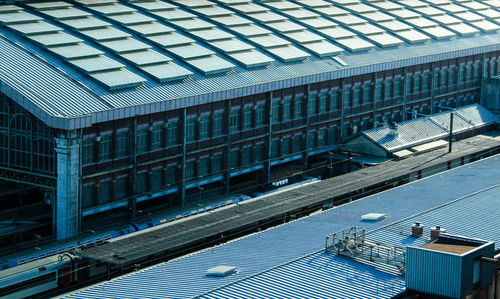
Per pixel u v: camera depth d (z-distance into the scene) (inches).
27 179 4537.4
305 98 5836.6
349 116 6240.2
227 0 6624.0
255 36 6097.4
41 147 4468.5
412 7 7859.3
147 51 5329.7
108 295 2903.5
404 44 6993.1
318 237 3454.7
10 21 5118.1
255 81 5447.8
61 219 4375.0
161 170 4913.9
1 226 4515.3
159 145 4874.5
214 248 3395.7
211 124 5167.3
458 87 7327.8
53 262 4028.1
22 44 4938.5
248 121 5452.8
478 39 7672.2
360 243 3216.0
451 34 7475.4
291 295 2824.8
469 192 4156.0
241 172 5442.9
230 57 5649.6
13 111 4539.9
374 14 7362.2
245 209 4606.3
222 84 5260.8
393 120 6712.6
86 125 4330.7
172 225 4323.3
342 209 3917.3
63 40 5068.9
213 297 2800.2
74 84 4658.0
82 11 5644.7
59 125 4239.7
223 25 6077.8
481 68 7568.9
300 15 6756.9
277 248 3336.6
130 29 5526.6
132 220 4670.3
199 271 3100.4
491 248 2972.4
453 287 2807.6
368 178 5265.8
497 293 3218.5
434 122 6579.7
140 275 3102.9
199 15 6166.3
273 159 5659.5
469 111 7071.9
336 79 6048.2
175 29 5777.6
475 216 3718.0
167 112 4869.6
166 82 5059.1
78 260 4035.4
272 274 3006.9
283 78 5595.5
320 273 3019.2
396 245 3287.4
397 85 6678.2
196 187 5246.1
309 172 5959.6
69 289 4005.9
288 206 4655.5
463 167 4803.2
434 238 3277.6
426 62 6811.0
